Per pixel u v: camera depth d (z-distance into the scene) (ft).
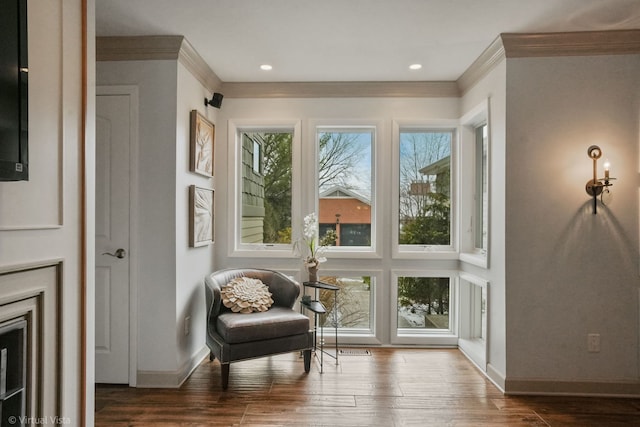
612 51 8.50
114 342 8.93
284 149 12.20
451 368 10.05
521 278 8.63
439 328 12.10
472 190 11.56
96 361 8.95
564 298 8.57
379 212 11.75
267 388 8.79
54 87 4.63
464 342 11.25
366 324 12.09
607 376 8.50
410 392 8.63
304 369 9.85
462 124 11.50
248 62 10.18
